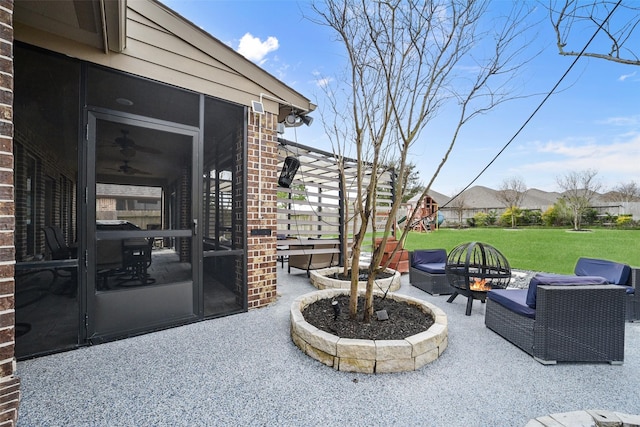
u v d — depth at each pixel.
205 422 1.64
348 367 2.19
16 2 2.05
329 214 5.81
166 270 4.00
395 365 2.18
